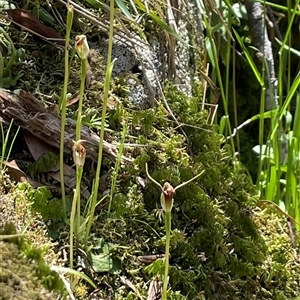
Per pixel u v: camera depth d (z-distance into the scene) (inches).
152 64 22.7
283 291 19.4
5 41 21.0
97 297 16.1
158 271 17.0
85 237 16.6
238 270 18.6
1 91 18.1
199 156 21.5
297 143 26.9
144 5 23.6
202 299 17.2
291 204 27.4
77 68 21.5
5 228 14.1
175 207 19.4
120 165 19.3
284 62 31.5
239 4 37.0
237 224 20.1
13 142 17.1
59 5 23.0
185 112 23.2
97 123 19.8
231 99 42.9
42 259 13.8
